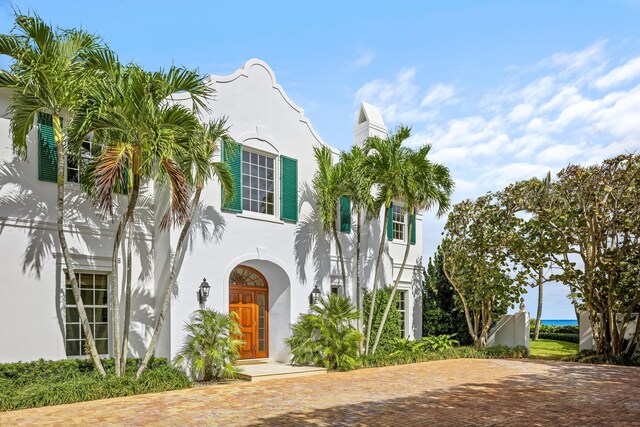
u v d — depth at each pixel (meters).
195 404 8.26
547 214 15.23
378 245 17.20
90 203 10.57
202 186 10.31
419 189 13.43
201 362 10.42
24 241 9.55
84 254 10.35
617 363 14.25
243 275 13.65
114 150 8.67
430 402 8.62
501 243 16.53
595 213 14.27
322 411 7.88
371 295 16.09
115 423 6.94
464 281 17.34
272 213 13.47
